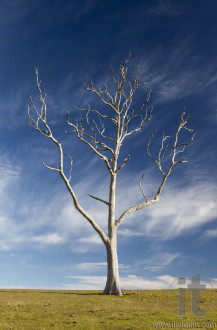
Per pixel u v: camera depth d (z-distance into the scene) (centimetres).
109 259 2147
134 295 2014
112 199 2259
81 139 2277
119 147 2483
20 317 1207
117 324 1095
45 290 2530
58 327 1049
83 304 1562
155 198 2448
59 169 2105
